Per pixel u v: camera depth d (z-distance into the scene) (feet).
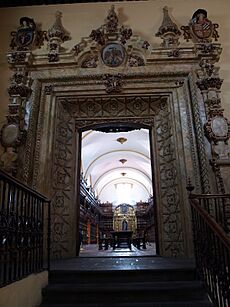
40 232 13.21
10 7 28.27
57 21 26.68
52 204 21.30
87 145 56.08
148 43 25.04
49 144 22.45
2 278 10.41
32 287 11.21
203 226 12.83
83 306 11.16
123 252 28.09
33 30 25.79
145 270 13.32
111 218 92.07
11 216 10.01
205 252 12.35
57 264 16.17
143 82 24.07
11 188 10.64
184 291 11.91
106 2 28.04
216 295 10.76
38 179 21.30
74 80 24.31
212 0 27.61
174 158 22.38
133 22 26.84
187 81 23.80
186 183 20.99
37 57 24.82
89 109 25.13
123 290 11.90
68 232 21.77
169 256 20.79
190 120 22.50
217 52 24.26
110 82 23.88
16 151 21.56
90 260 18.70
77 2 28.17
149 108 25.03
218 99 22.45
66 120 24.90
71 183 23.36
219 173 20.27
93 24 27.02
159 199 22.85
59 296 12.03
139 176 88.02
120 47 25.04
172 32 25.29
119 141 58.95
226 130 21.30
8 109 23.35
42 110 23.47
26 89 23.47
